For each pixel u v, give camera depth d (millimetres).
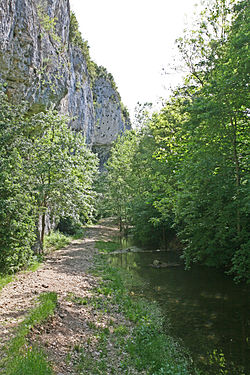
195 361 5559
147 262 15719
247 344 6234
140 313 7855
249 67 7762
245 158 8805
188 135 11258
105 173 40844
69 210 15578
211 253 11797
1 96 11164
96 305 7961
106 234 29656
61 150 15203
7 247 9469
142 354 5480
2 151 10414
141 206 22188
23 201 10031
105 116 62938
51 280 9852
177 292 9992
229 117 9133
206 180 8977
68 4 26172
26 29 12805
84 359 4969
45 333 5484
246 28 8336
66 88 20109
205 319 7586
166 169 16250
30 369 3943
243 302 8828
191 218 10422
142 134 26500
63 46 23297
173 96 15328
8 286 8367
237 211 9164
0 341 4777
